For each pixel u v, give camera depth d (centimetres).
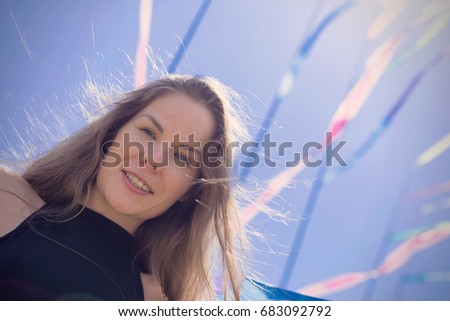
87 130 155
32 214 135
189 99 152
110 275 134
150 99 153
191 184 152
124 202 139
